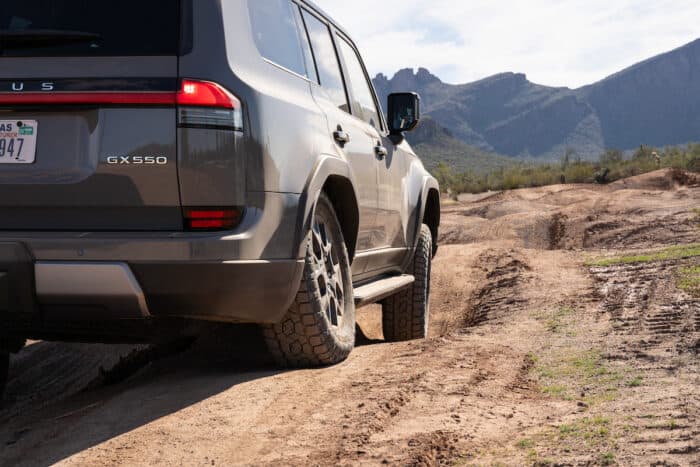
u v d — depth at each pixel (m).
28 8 3.03
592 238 14.52
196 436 2.77
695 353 3.80
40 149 2.95
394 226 5.14
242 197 3.01
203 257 2.89
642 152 53.16
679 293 5.78
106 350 6.46
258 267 3.07
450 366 3.71
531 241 15.76
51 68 2.93
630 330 4.62
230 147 2.95
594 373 3.57
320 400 3.13
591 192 26.59
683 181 27.62
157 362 4.34
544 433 2.64
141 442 2.74
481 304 7.32
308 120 3.60
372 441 2.62
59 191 2.93
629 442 2.45
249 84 3.11
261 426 2.84
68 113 2.94
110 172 2.90
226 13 3.13
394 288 4.90
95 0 3.00
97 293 2.88
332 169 3.72
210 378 3.59
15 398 5.12
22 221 2.98
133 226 2.94
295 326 3.56
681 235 12.25
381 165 4.83
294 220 3.33
